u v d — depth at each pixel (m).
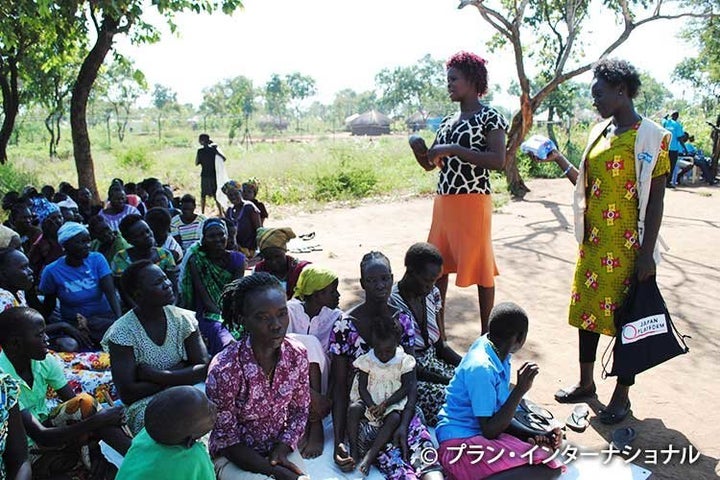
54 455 3.04
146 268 3.48
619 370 3.80
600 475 3.28
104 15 9.71
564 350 5.07
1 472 2.42
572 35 13.05
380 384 3.35
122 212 7.36
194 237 7.52
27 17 9.16
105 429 3.07
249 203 8.53
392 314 3.69
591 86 3.89
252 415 3.03
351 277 7.49
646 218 3.73
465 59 4.50
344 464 3.21
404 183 16.06
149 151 25.98
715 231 9.67
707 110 33.53
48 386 3.56
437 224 4.76
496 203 12.77
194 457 2.46
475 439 3.07
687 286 6.78
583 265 4.04
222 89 66.38
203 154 12.72
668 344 3.74
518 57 12.90
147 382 3.50
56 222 6.02
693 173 16.27
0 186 13.57
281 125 67.12
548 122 22.48
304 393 3.18
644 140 3.68
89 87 10.46
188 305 4.86
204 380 3.62
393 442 3.22
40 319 3.09
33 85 15.80
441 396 3.67
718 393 4.25
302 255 8.76
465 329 5.66
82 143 10.66
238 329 4.60
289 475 2.94
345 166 15.76
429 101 77.19
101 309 5.05
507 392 3.19
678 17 12.10
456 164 4.53
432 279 3.79
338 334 3.59
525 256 8.42
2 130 14.18
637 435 3.72
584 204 4.04
